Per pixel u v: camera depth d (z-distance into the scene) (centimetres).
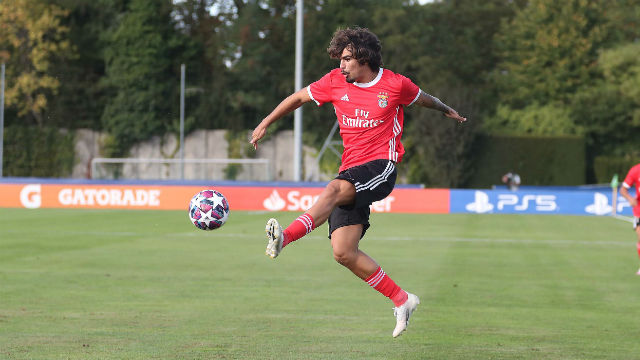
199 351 2488
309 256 5428
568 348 2580
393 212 10388
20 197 10850
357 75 2136
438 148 19150
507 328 2923
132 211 10419
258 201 10238
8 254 5434
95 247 5975
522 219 9812
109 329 2841
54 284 4006
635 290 3944
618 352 2527
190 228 7838
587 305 3472
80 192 10619
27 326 2886
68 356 2412
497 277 4409
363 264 2127
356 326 2936
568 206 9412
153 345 2575
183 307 3338
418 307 3381
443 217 10119
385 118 2166
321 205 2003
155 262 5025
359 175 2091
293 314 3184
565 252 5866
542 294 3784
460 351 2530
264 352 2483
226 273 4497
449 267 4878
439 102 2238
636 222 4841
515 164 19712
